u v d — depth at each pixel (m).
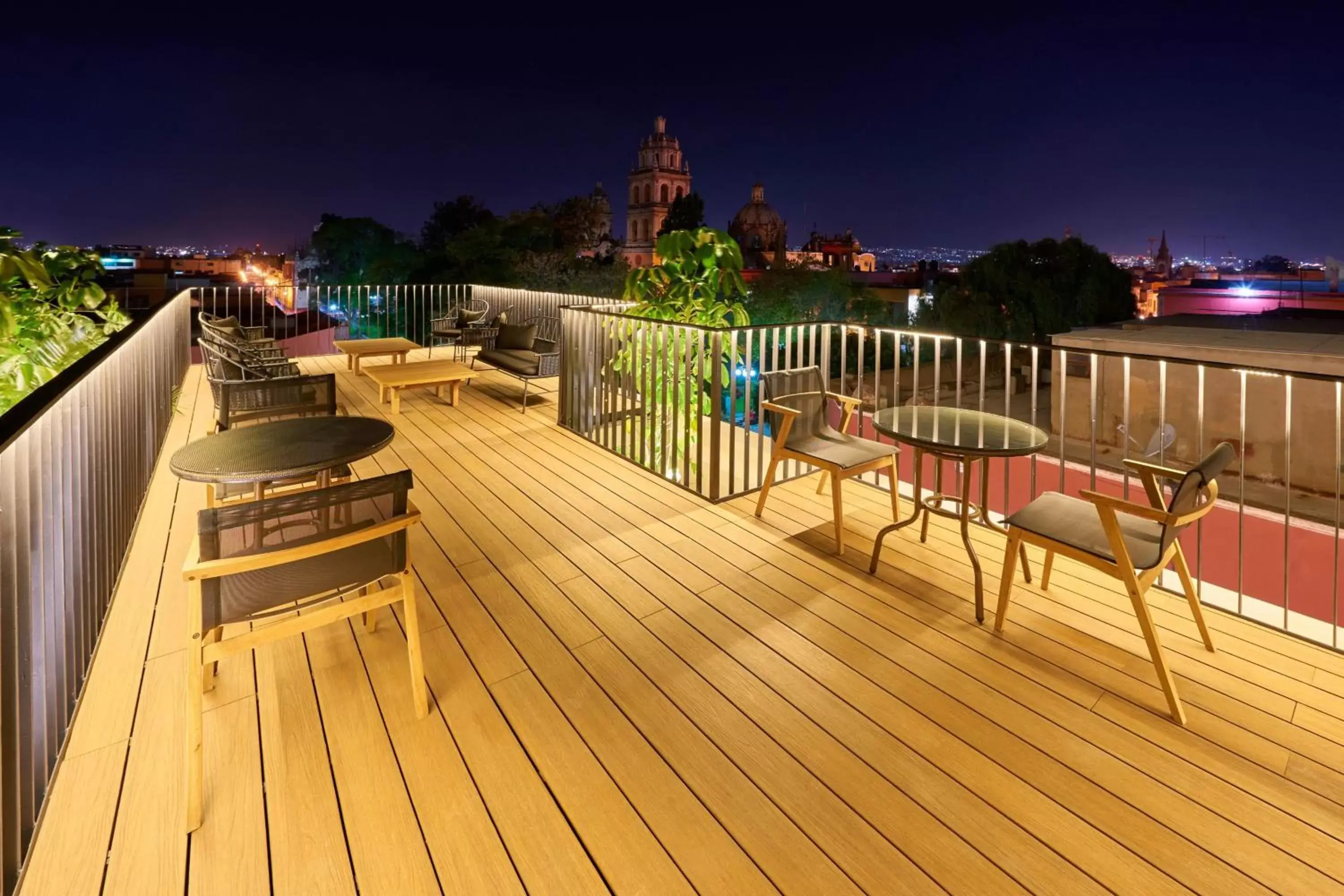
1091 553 2.47
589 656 2.66
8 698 1.79
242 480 2.39
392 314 16.95
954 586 3.24
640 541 3.72
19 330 4.64
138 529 3.80
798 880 1.72
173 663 2.58
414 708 2.33
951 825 1.89
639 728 2.26
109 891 1.67
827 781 2.04
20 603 1.96
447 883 1.70
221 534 1.88
